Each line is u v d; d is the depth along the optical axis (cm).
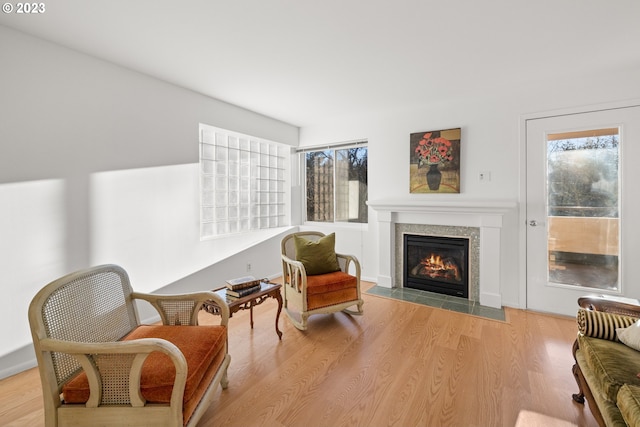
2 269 198
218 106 346
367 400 175
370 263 418
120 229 259
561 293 297
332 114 406
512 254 316
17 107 202
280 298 251
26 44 205
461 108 341
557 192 297
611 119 271
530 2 174
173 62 251
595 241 282
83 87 234
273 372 204
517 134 311
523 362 213
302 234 329
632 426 102
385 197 397
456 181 343
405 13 185
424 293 368
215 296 179
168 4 175
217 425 156
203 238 341
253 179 419
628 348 146
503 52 235
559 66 260
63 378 127
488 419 159
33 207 210
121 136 258
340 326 278
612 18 189
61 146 223
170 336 159
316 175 473
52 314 125
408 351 230
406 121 379
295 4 176
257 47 227
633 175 264
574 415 161
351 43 221
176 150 303
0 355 198
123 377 123
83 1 171
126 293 174
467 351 229
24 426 157
